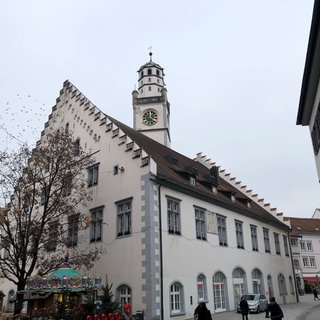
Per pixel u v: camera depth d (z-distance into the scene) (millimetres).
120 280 22328
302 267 63781
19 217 21688
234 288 28641
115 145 26156
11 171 22281
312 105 19469
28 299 19328
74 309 17297
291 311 28250
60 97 33812
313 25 13406
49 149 24312
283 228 42125
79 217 24641
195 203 26719
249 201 37531
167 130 57094
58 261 22281
